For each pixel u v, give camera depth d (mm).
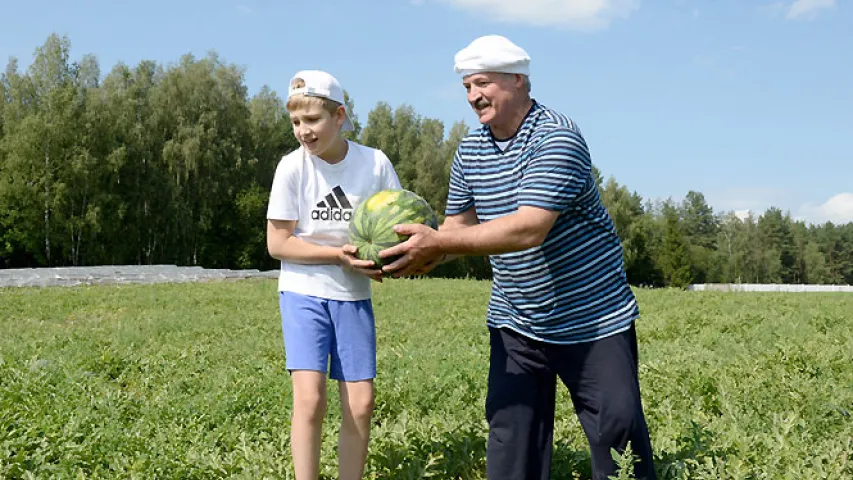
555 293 4082
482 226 3887
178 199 56938
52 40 53656
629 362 4078
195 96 58531
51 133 50188
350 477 4578
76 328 14672
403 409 6949
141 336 12844
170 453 5371
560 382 7426
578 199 3984
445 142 69125
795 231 120188
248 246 60688
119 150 52188
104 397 7219
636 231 74500
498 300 4383
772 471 4590
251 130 62812
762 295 25219
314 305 4461
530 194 3822
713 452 4863
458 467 5031
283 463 5000
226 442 6027
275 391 7465
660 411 6035
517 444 4281
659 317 15711
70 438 5797
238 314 17156
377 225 4160
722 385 6957
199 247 58781
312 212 4559
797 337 11836
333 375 4598
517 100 4035
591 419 4133
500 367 4348
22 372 8086
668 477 4586
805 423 5797
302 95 4359
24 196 50406
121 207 52750
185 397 7414
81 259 54375
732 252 108125
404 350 10383
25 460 5316
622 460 3859
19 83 53656
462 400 7211
